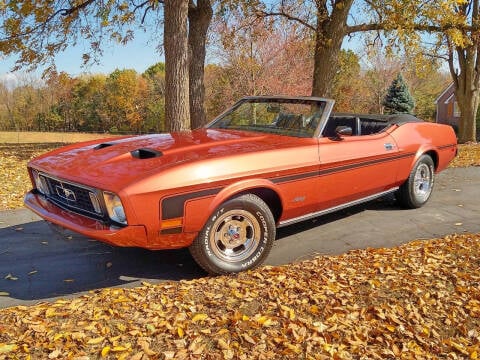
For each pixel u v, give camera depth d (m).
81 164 3.62
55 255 4.18
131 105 47.53
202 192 3.38
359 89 40.59
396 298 3.30
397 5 12.91
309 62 23.38
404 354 2.71
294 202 4.05
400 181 5.48
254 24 16.22
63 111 49.66
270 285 3.44
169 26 8.90
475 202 6.28
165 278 3.70
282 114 4.75
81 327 2.77
